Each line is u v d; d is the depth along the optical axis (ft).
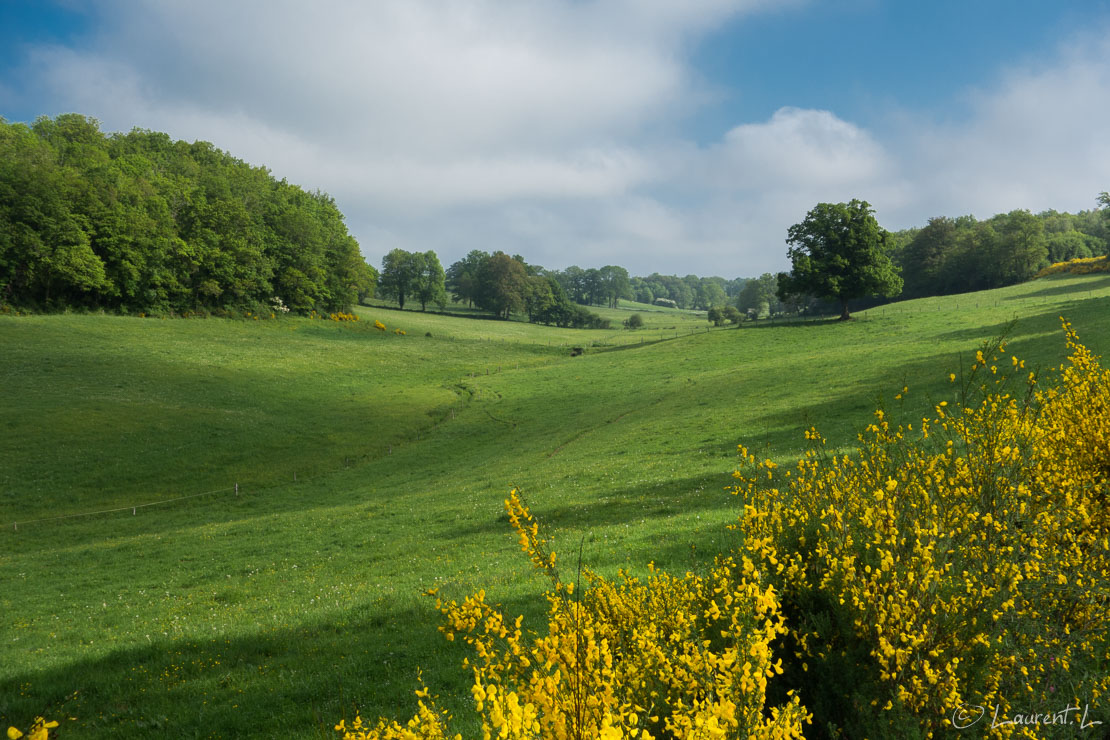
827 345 205.67
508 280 532.32
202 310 302.45
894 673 11.51
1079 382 20.27
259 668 34.19
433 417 175.73
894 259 445.37
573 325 526.16
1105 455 17.69
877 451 17.07
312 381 213.66
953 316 217.97
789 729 9.10
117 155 363.35
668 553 41.91
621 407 154.20
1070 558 12.99
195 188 338.34
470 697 24.14
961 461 14.90
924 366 123.03
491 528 68.49
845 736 12.25
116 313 276.00
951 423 16.66
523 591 38.63
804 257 258.16
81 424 144.05
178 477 125.18
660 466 85.81
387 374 235.81
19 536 98.63
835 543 14.52
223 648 38.78
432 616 38.40
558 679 8.30
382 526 79.71
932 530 13.07
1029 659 11.91
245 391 188.75
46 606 63.00
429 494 98.63
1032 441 15.20
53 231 256.93
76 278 254.27
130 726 28.78
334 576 59.88
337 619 41.52
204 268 311.27
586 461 102.17
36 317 241.14
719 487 66.95
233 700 29.89
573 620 9.27
